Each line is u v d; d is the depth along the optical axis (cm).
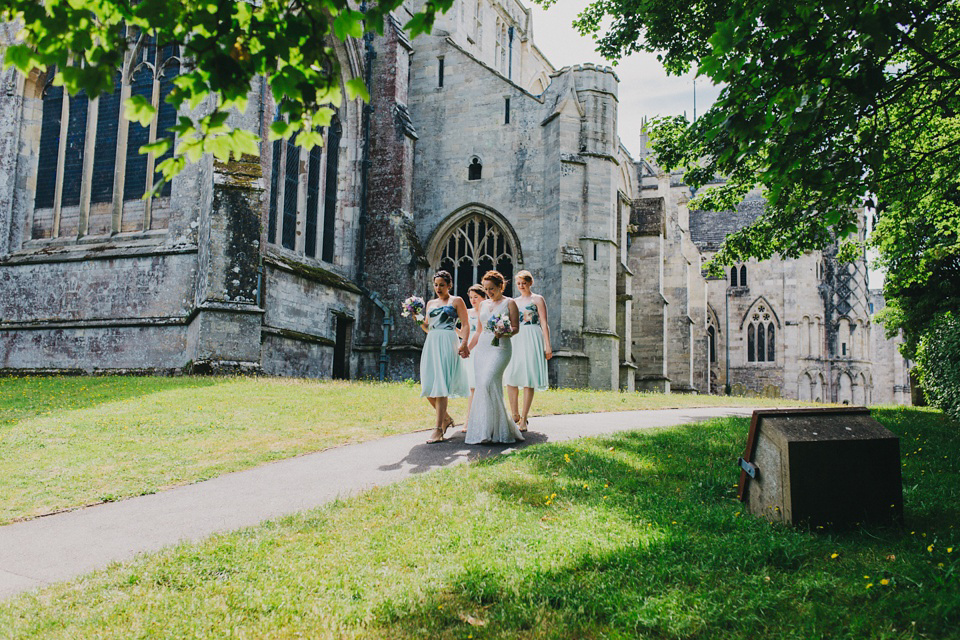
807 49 690
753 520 649
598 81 3014
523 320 1198
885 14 631
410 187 3052
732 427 1264
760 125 725
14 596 537
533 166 3086
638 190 5628
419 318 1156
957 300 2186
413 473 914
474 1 4072
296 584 526
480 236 3173
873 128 781
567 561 545
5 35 2658
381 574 543
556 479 823
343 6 520
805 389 6266
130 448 1099
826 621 442
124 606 495
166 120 2511
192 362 2100
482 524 652
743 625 438
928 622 434
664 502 719
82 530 721
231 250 2172
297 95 544
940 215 1666
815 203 1050
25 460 1025
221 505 801
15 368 2536
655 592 487
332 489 851
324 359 2708
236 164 2241
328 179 2966
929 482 823
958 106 973
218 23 525
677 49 1847
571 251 2911
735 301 6544
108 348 2414
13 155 2650
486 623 452
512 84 3142
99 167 2598
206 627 459
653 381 3656
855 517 631
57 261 2523
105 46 503
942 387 1806
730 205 2025
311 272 2650
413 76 3294
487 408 1086
